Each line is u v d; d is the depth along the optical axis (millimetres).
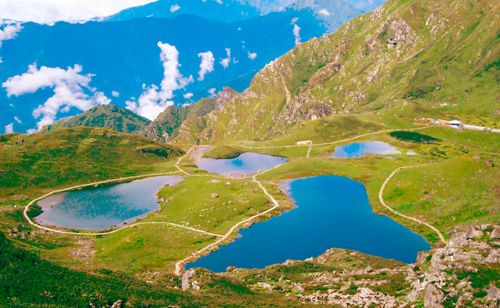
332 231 197875
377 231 194625
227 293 99375
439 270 81312
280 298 96625
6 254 87688
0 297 71562
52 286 80438
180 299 87562
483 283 72625
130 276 102875
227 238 195125
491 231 103062
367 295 87375
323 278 114125
